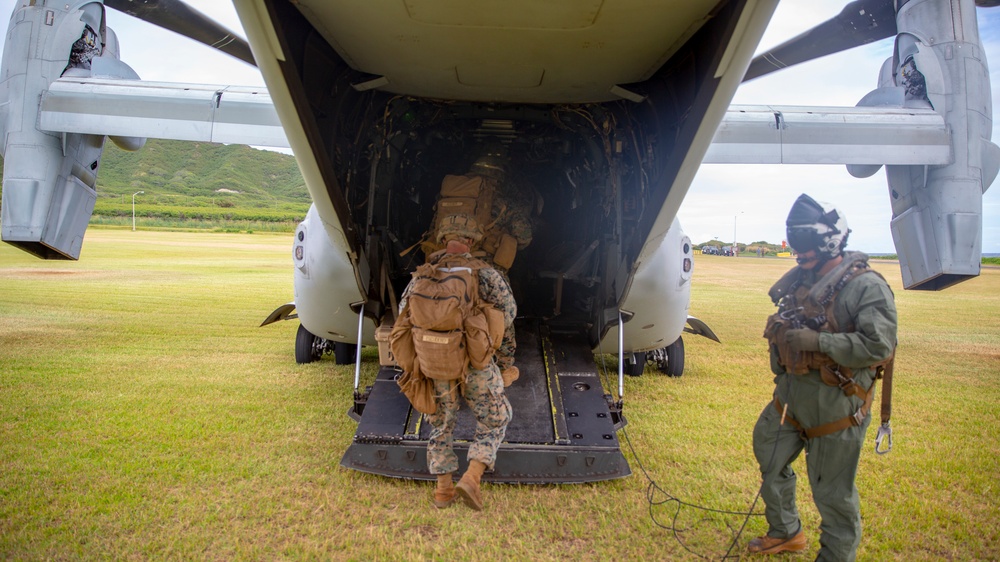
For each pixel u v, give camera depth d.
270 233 66.56
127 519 3.15
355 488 3.64
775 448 2.84
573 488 3.73
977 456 4.26
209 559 2.83
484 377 3.37
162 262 22.95
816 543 3.11
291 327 9.23
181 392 5.43
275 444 4.25
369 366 6.69
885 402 2.70
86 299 11.74
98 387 5.51
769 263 36.44
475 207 4.29
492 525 3.26
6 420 4.56
